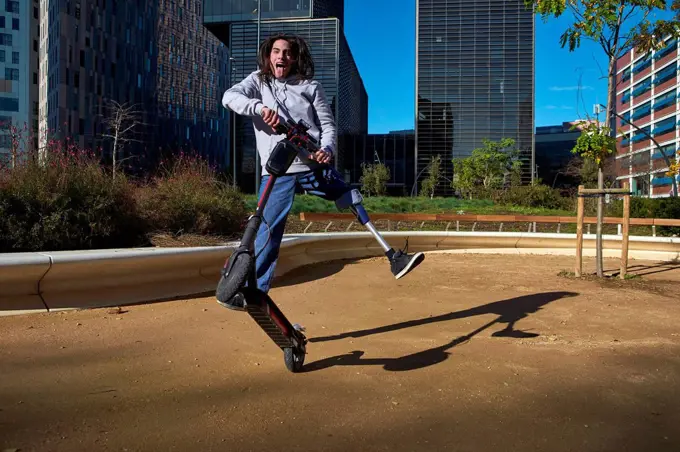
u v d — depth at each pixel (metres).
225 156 94.38
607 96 8.34
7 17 74.19
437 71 81.31
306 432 2.29
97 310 4.79
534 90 79.75
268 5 82.38
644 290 6.62
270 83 3.31
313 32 82.62
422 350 3.71
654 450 2.16
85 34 57.72
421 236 11.12
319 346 3.80
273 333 2.80
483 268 8.78
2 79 74.00
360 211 3.03
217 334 4.06
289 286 6.63
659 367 3.35
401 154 103.38
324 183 3.10
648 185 61.25
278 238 3.25
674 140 83.88
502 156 62.16
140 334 4.00
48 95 59.84
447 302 5.66
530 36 79.38
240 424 2.37
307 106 3.30
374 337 4.09
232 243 7.17
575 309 5.31
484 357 3.54
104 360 3.30
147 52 68.50
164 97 72.44
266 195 2.61
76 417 2.39
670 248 10.97
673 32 8.12
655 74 90.94
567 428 2.38
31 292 4.60
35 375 2.96
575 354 3.64
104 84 60.38
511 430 2.34
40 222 5.84
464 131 81.19
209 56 87.00
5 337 3.76
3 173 6.17
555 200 28.50
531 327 4.50
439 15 80.81
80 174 6.52
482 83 80.44
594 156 8.30
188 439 2.20
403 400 2.71
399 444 2.18
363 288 6.54
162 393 2.75
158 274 5.53
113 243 6.59
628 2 8.08
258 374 3.11
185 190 7.81
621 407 2.65
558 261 10.12
